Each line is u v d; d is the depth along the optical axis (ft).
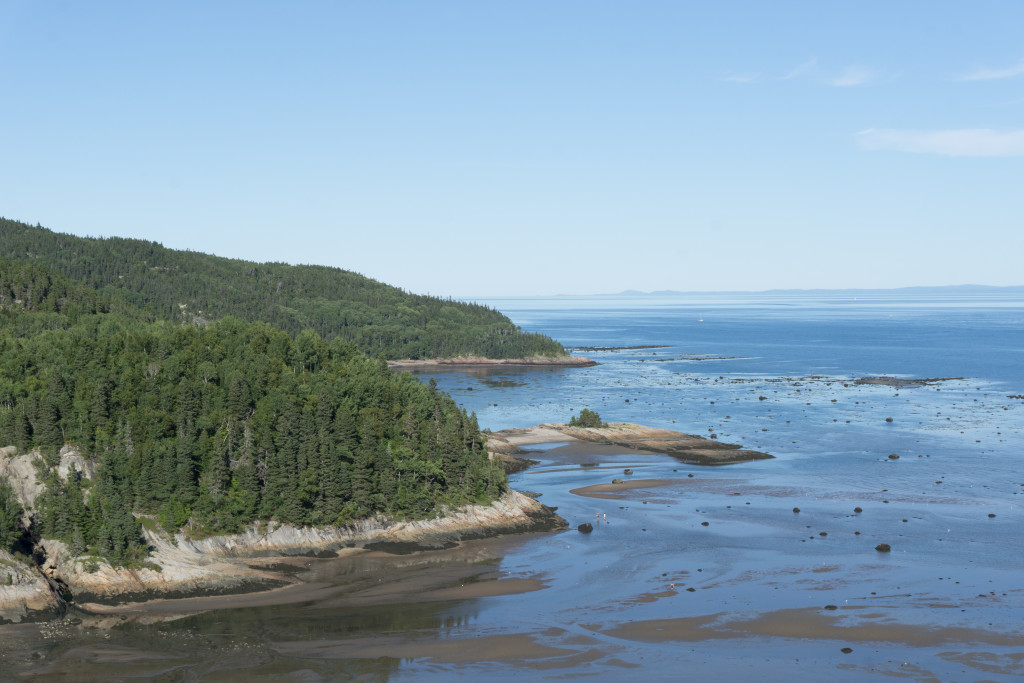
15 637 300.81
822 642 294.25
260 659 282.36
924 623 310.24
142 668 274.77
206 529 388.57
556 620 317.83
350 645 294.46
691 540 419.95
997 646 289.53
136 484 387.55
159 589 347.77
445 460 458.50
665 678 266.16
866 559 386.93
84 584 342.64
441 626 312.71
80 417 411.54
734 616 319.06
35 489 379.55
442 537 422.00
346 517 416.67
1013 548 402.72
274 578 366.02
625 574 370.53
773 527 441.68
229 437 412.16
